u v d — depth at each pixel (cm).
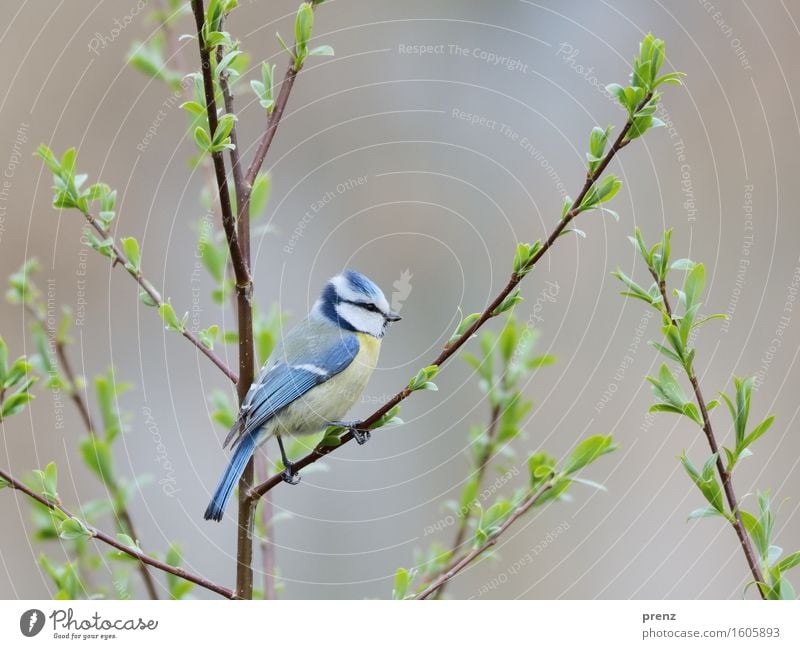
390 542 1042
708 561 1030
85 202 628
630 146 1181
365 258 1134
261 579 725
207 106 574
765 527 532
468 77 1201
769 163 1156
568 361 1117
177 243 1116
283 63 1191
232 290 764
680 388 548
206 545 988
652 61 528
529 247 566
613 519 1063
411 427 1101
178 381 1062
